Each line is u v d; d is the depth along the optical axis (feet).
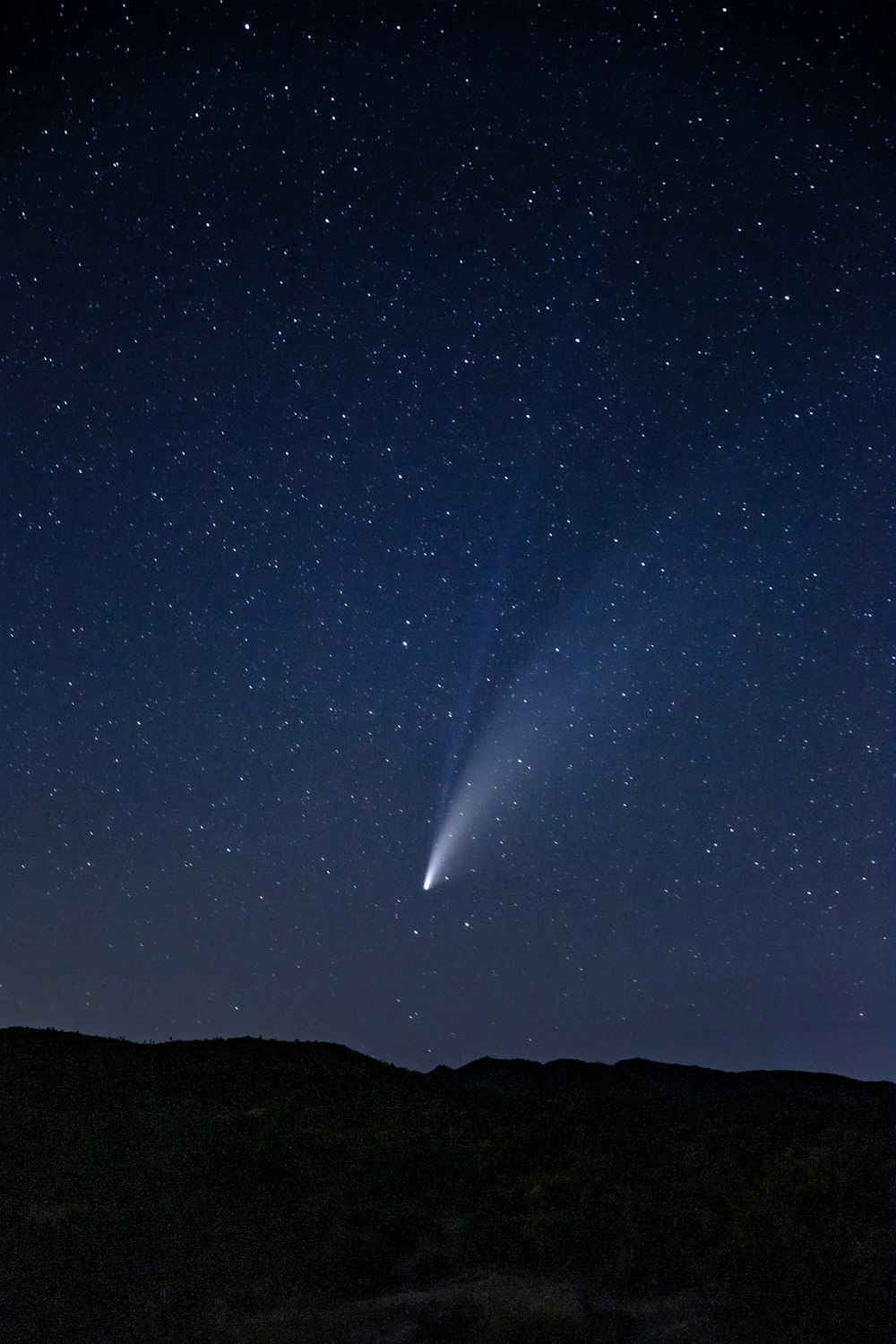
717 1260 32.14
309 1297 30.73
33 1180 40.96
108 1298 30.78
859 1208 35.24
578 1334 27.63
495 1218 36.73
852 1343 27.02
